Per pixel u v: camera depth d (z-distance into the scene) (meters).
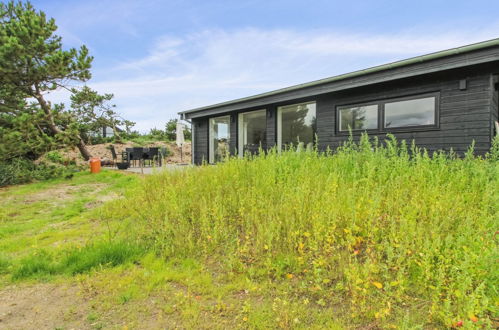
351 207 2.33
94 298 1.93
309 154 4.82
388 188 2.98
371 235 2.13
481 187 2.94
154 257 2.49
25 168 8.05
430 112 5.32
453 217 2.24
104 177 8.22
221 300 1.86
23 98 9.13
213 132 10.60
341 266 1.99
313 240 2.22
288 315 1.63
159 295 1.94
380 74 5.61
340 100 6.65
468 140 4.85
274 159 4.48
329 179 3.11
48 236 3.27
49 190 6.50
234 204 3.16
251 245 2.48
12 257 2.67
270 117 8.45
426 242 1.80
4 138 7.43
